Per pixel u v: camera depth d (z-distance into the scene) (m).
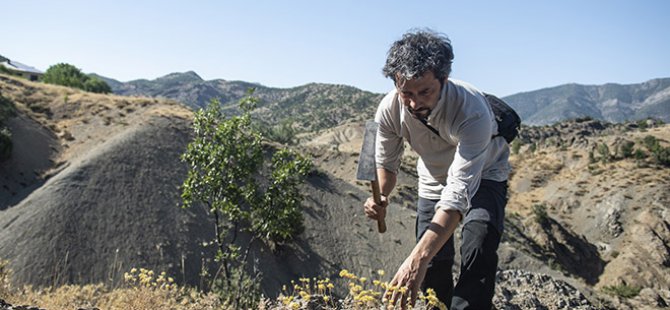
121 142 47.12
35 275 28.94
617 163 107.88
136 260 32.88
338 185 55.66
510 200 105.56
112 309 3.96
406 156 84.00
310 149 84.44
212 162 16.84
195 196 17.38
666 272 73.88
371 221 49.91
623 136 129.12
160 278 4.29
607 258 80.94
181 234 36.62
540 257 69.31
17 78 61.03
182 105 61.72
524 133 167.62
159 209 38.91
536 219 84.06
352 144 179.75
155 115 54.53
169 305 4.13
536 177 111.81
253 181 17.59
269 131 87.94
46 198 36.81
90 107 55.81
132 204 38.59
